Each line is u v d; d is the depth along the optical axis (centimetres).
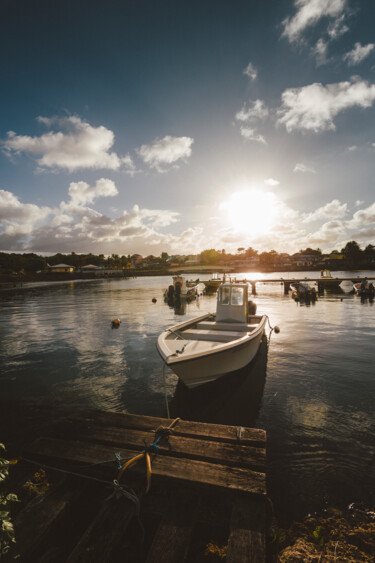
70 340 1373
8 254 10825
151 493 350
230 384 841
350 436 565
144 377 900
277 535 328
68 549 292
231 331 980
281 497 412
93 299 3356
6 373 942
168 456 379
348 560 294
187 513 307
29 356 1126
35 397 762
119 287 5600
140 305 2717
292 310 2270
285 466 477
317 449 523
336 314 2053
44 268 11231
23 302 3209
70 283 7550
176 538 276
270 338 1386
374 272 10294
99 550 264
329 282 4119
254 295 3609
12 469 374
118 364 1019
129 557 286
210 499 350
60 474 359
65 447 398
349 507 392
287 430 592
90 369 972
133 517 324
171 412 683
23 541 266
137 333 1502
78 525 325
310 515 381
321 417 644
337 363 1008
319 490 424
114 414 489
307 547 319
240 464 359
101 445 401
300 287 3256
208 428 443
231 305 1062
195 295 3422
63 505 311
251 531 280
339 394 762
